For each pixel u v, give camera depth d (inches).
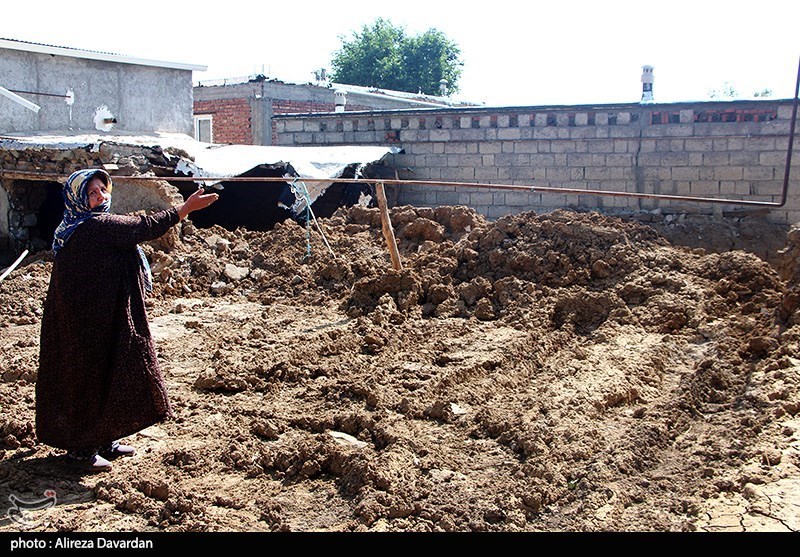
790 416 233.0
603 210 620.4
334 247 454.0
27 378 278.8
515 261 380.2
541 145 638.5
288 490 207.2
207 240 463.5
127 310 201.2
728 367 278.5
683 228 572.1
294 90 1106.1
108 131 674.8
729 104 569.0
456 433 238.4
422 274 380.5
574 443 221.5
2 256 581.9
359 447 226.2
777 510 181.0
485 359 293.3
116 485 201.0
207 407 257.9
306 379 282.2
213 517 188.9
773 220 566.6
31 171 540.4
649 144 600.4
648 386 274.5
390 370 286.7
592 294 346.0
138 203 499.2
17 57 618.8
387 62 1910.7
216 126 1115.3
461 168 673.6
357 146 708.0
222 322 356.2
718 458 214.8
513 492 199.0
